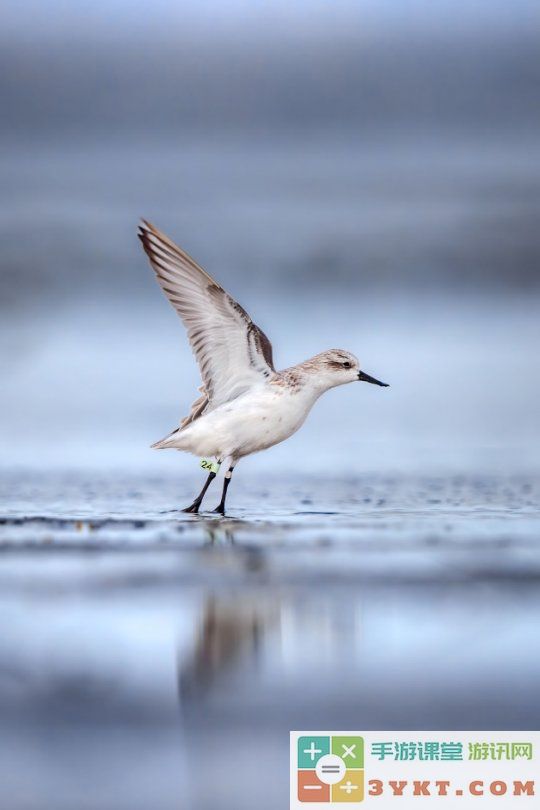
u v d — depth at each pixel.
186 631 8.85
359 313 30.16
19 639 8.63
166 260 13.18
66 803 6.49
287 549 11.38
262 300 31.52
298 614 9.27
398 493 14.97
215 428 13.27
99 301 30.38
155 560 10.90
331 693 7.84
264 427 13.33
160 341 26.92
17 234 35.66
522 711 7.67
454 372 24.67
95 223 38.22
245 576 10.34
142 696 7.73
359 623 9.06
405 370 24.84
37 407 21.31
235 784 6.82
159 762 6.95
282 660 8.35
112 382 23.38
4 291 30.64
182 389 22.91
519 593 9.80
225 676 8.09
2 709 7.49
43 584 10.01
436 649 8.57
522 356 26.20
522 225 39.44
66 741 7.14
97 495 14.74
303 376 13.59
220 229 39.41
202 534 12.12
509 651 8.52
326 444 18.88
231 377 13.44
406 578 10.27
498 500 14.43
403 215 41.88
